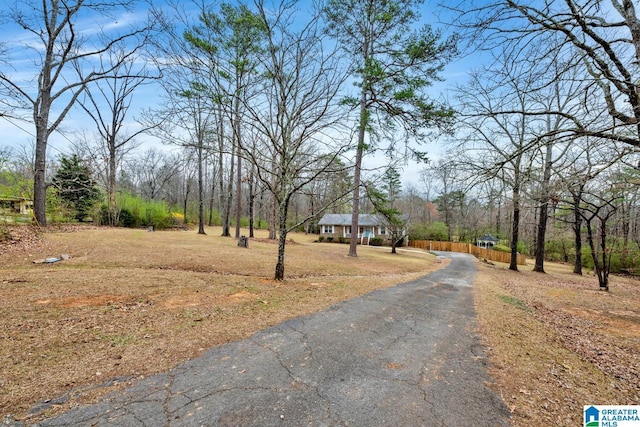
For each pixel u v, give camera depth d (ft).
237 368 11.78
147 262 31.78
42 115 44.14
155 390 9.97
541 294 34.91
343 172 35.50
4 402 8.85
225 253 42.75
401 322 19.29
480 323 20.35
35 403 8.94
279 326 16.88
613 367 14.55
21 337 13.01
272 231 82.53
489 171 20.90
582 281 51.96
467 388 11.30
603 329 21.80
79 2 42.50
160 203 94.73
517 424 9.25
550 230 85.46
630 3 16.51
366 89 38.60
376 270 45.21
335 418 8.94
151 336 14.20
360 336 16.16
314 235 139.44
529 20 17.35
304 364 12.45
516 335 18.26
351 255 60.49
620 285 49.08
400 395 10.49
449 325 19.43
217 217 145.79
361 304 23.11
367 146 31.48
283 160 28.63
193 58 24.07
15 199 52.37
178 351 12.93
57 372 10.66
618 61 17.12
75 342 13.01
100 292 20.25
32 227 41.14
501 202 34.58
